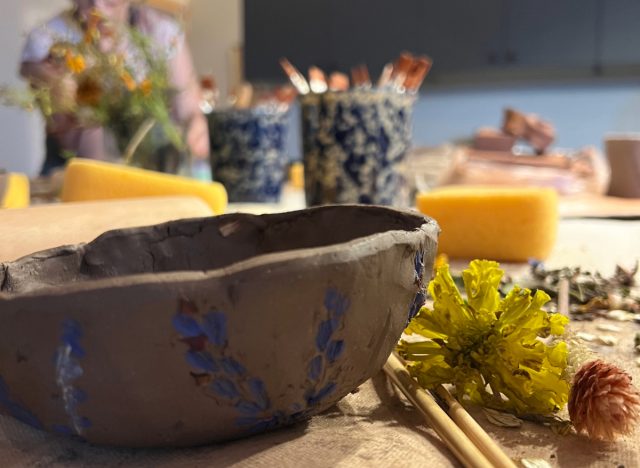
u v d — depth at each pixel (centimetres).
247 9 151
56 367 17
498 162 81
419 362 24
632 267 45
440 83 149
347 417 22
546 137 84
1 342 17
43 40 72
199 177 88
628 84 143
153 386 17
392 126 58
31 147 135
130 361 17
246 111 77
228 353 17
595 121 147
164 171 73
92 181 48
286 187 102
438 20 141
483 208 47
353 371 19
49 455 20
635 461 19
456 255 49
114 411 17
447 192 50
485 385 23
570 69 141
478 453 18
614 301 34
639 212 65
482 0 138
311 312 17
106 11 75
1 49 123
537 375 22
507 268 46
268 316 17
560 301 34
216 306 16
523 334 22
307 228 26
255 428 19
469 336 23
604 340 29
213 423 18
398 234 19
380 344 20
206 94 81
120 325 16
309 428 21
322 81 60
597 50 134
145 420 18
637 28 131
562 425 21
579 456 20
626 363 27
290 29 149
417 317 23
